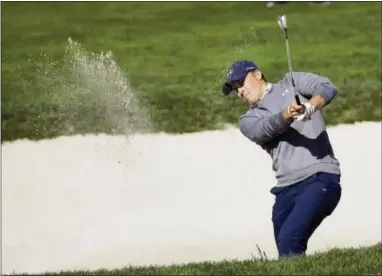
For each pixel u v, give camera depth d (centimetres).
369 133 4747
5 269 3709
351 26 6425
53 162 4575
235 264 2409
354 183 4303
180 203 4194
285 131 2536
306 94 2558
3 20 6725
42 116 4972
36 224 4084
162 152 4628
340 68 5641
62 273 2720
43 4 7094
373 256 2394
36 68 5606
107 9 7069
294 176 2561
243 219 4028
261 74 2633
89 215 4138
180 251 3797
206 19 6769
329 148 2581
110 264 3728
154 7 7112
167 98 5181
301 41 6178
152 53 6041
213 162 4541
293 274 2242
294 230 2517
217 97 5219
